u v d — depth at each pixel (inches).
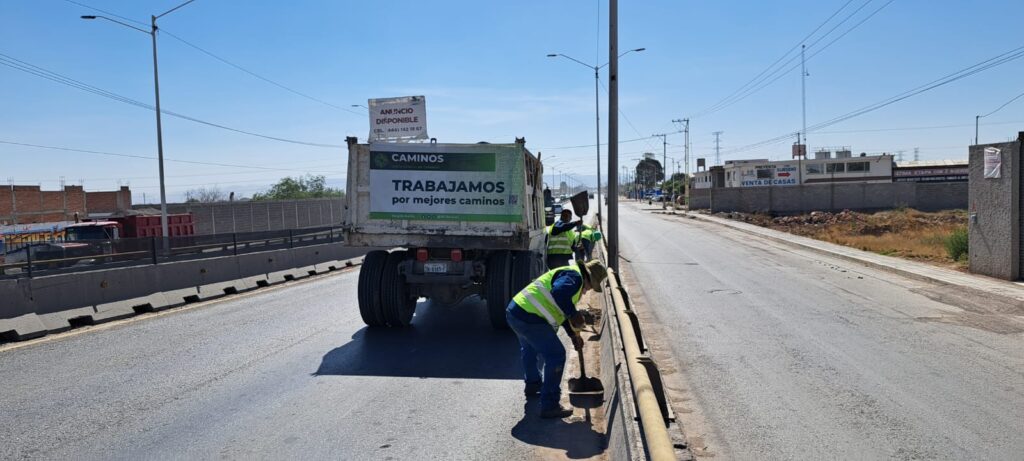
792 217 1903.3
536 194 474.3
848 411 248.7
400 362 334.6
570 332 261.6
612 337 275.1
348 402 266.1
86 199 1948.8
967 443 215.3
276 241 763.4
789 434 226.1
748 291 564.7
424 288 427.2
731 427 233.9
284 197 2768.2
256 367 323.6
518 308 248.8
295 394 277.4
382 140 445.4
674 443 211.3
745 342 367.6
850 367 311.6
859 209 2134.6
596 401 263.1
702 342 368.5
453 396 275.0
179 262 558.3
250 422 241.1
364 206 414.0
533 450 214.2
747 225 1632.6
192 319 467.5
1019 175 559.8
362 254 971.3
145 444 219.0
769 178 3120.1
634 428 167.2
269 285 675.4
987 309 462.6
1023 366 310.3
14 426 237.5
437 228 408.8
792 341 368.8
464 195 406.3
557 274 252.2
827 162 3083.2
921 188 2100.1
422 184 409.7
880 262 737.6
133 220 1153.4
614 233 571.2
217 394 276.8
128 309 483.8
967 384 281.7
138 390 282.5
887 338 374.0
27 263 434.0
